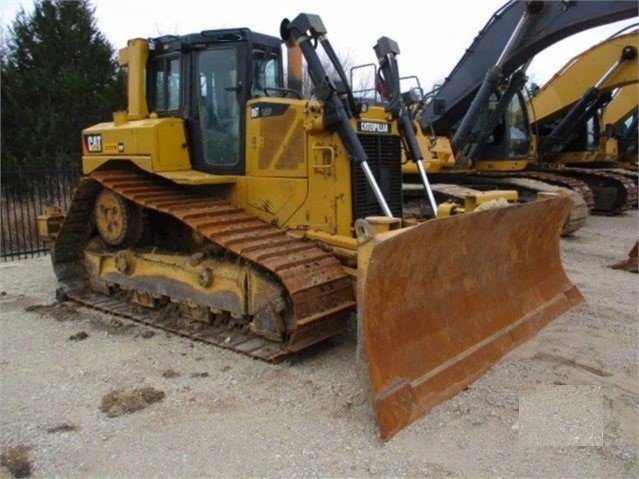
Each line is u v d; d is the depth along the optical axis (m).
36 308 7.07
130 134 6.38
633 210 16.00
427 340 4.60
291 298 4.94
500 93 11.55
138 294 6.71
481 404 4.36
